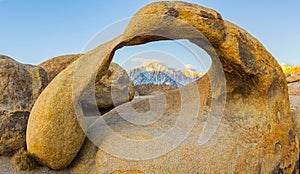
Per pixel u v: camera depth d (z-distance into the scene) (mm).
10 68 3928
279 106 4059
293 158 4082
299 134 4531
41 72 4371
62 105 3377
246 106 4082
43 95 3473
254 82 3896
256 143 3775
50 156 3457
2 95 3723
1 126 3596
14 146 3676
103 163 3494
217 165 3475
